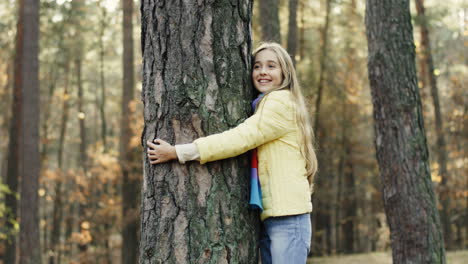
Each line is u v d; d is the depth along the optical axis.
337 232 22.22
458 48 23.09
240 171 2.40
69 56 22.19
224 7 2.38
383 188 5.33
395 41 5.27
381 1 5.32
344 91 18.44
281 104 2.51
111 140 23.48
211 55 2.34
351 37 18.23
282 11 16.72
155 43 2.37
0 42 19.00
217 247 2.26
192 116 2.30
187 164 2.29
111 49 26.81
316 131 18.02
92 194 17.14
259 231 2.53
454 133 18.38
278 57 2.69
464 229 23.48
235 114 2.38
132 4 15.19
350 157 19.86
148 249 2.31
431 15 16.05
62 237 27.30
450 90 19.08
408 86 5.25
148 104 2.39
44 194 23.36
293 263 2.46
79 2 20.44
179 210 2.28
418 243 5.07
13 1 18.92
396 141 5.20
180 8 2.34
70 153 32.28
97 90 29.33
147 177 2.38
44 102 24.91
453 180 18.30
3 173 21.88
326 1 18.33
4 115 21.50
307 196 2.53
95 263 21.38
